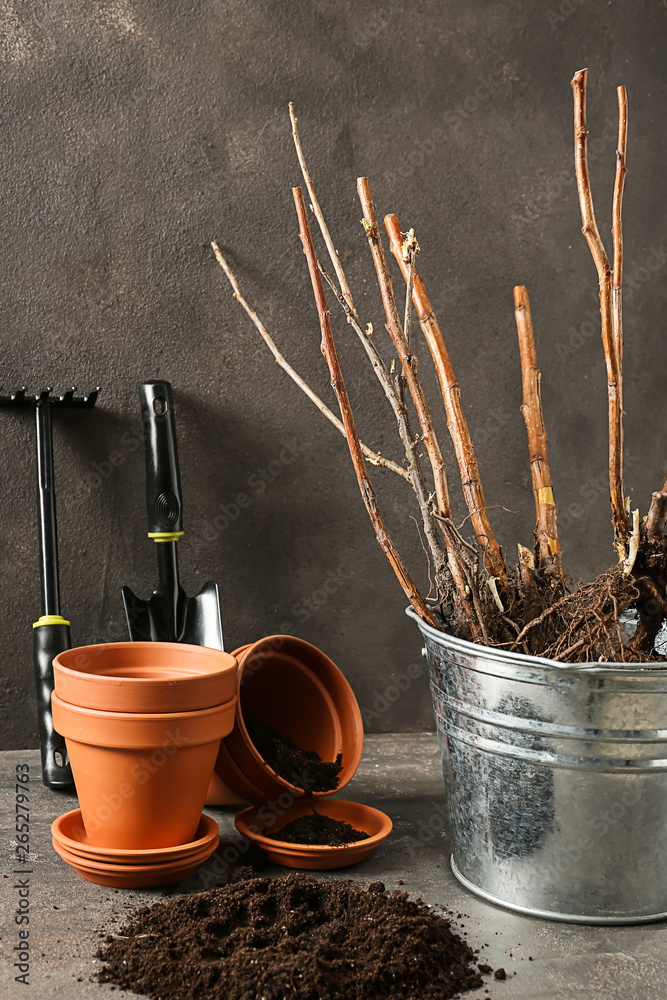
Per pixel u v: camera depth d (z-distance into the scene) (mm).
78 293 1568
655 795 983
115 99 1557
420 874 1150
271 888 1022
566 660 1011
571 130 1679
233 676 1135
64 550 1593
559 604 1038
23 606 1583
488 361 1688
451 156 1650
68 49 1538
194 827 1137
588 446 1723
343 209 1629
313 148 1614
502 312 1683
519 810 1020
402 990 874
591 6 1666
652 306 1724
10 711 1591
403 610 1696
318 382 1646
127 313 1586
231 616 1652
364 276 1643
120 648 1215
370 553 1680
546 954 958
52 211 1551
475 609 1078
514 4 1647
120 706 1027
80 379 1580
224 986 857
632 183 1704
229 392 1624
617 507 1022
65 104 1542
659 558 1010
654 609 1019
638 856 1000
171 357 1603
